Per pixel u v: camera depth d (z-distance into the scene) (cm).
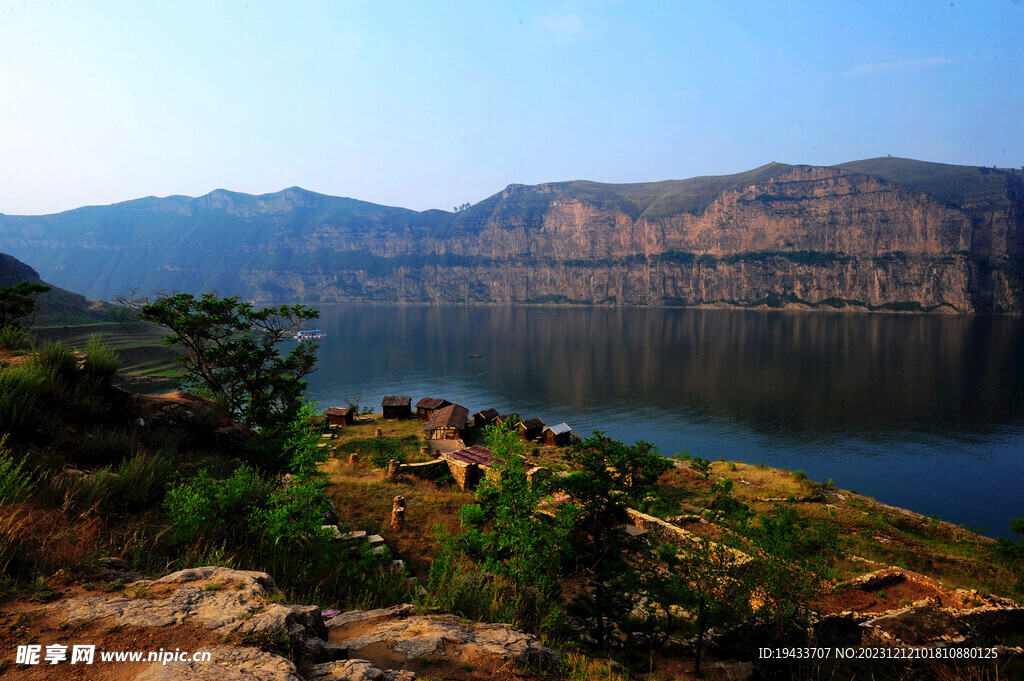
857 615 1545
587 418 11675
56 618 398
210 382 3075
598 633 1349
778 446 9619
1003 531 6197
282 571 785
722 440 9994
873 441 9950
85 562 512
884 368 17875
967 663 1295
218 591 475
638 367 18850
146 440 1207
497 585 923
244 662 349
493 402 13288
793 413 12138
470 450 3462
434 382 16100
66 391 1123
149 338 15012
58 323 14988
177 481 928
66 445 972
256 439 1581
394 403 6888
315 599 715
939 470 8375
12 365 1130
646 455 1469
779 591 1304
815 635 1383
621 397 13962
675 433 10469
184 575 506
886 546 2698
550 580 1125
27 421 927
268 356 3181
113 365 1277
